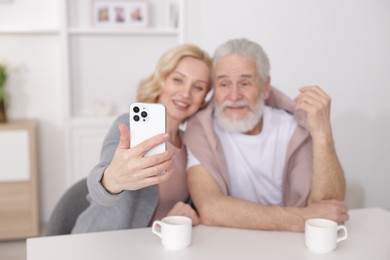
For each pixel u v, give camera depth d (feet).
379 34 8.73
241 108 5.27
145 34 11.50
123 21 11.18
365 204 9.11
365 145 8.97
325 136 5.05
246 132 5.52
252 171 5.44
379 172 9.09
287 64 8.64
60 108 11.60
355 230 4.47
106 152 4.54
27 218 10.41
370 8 8.64
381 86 8.86
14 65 11.33
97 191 3.82
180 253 3.89
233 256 3.84
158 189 4.88
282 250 3.99
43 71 11.44
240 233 4.40
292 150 5.39
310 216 4.46
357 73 8.77
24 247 10.20
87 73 11.48
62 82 10.83
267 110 5.64
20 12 11.25
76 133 10.88
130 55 11.56
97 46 11.42
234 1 8.64
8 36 11.23
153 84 5.29
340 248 4.04
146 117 3.74
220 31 8.78
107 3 11.09
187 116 5.33
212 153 5.16
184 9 8.84
